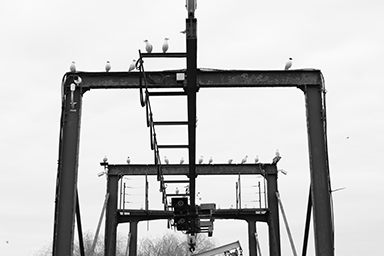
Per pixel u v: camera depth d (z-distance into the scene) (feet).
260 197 107.86
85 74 61.26
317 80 61.41
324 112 59.82
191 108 54.03
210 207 103.65
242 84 62.03
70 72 60.44
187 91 49.44
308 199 62.90
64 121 58.34
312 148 58.70
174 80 61.62
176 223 86.22
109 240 103.24
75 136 57.88
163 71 61.67
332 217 55.36
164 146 65.57
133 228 105.81
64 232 54.19
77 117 59.00
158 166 76.18
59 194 55.26
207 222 104.78
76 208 59.36
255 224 106.01
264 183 106.63
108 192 106.83
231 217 106.42
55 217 54.44
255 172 108.47
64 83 60.03
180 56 49.08
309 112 60.29
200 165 109.81
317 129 59.52
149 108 57.47
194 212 88.58
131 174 108.27
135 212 105.70
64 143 57.52
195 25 41.16
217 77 62.34
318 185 56.95
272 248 102.89
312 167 57.72
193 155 67.97
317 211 55.93
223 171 109.29
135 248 104.01
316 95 60.95
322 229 55.36
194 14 41.14
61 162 56.59
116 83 61.46
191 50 42.39
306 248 70.59
